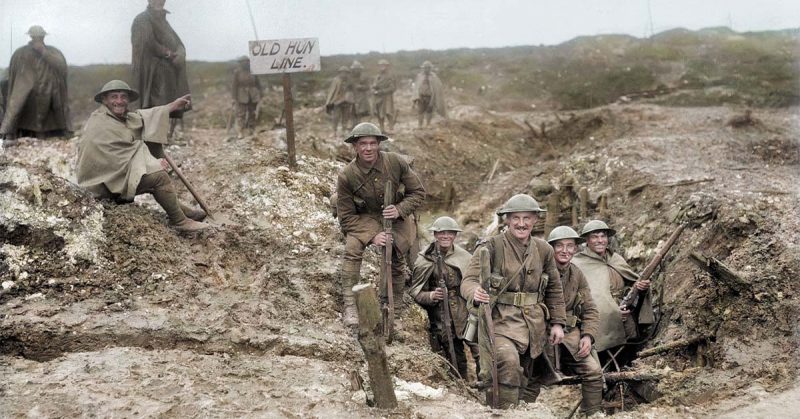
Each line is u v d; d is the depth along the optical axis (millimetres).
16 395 5797
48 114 13531
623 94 32344
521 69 35906
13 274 7605
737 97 27953
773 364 7180
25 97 13125
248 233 9391
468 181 18062
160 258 8367
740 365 7383
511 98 32406
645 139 17031
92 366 6391
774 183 12172
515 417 5941
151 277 8078
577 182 15266
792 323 7578
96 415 5523
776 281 7992
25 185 8188
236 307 7797
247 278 8758
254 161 11094
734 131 19062
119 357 6637
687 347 8188
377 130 7684
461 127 21156
